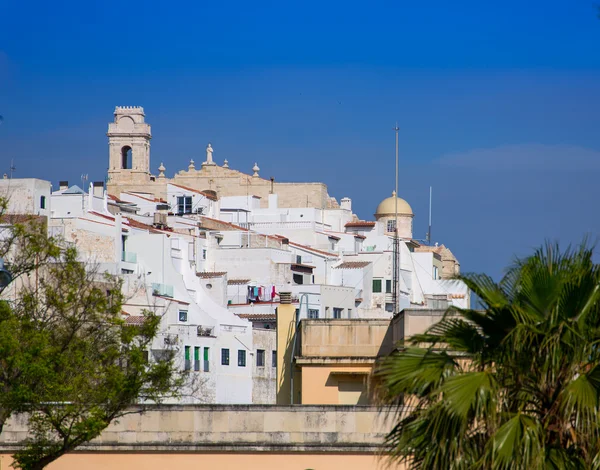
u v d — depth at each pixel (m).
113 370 95.06
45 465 90.38
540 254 59.22
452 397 55.84
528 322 57.09
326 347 109.56
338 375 107.81
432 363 58.00
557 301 57.59
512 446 55.19
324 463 90.44
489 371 57.06
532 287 58.12
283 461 90.88
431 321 96.94
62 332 99.25
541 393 57.38
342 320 109.94
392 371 58.38
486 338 58.91
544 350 57.00
